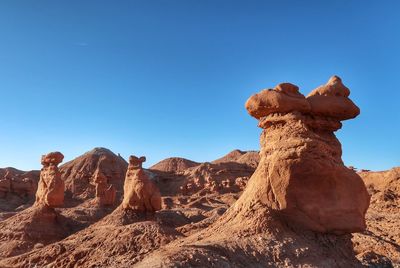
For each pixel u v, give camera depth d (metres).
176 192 108.25
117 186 110.69
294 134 19.27
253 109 20.61
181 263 13.73
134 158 41.06
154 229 30.11
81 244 29.67
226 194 90.38
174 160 151.00
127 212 39.34
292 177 18.67
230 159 152.12
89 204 63.75
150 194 39.94
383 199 59.06
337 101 20.91
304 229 18.50
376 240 33.47
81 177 109.62
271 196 19.11
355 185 19.75
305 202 18.61
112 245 27.89
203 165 113.75
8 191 90.88
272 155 19.50
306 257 16.83
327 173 18.95
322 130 20.88
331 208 18.83
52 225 45.16
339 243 18.88
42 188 47.22
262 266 15.66
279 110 19.92
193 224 35.69
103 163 115.62
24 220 44.00
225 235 17.73
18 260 28.84
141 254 25.55
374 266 24.02
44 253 28.86
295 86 20.55
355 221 19.23
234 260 15.45
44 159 47.94
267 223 17.92
